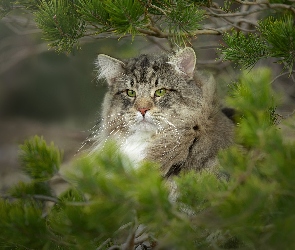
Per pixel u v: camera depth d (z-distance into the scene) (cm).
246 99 611
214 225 623
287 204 606
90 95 1584
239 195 601
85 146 1244
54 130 1727
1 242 743
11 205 730
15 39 1761
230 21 1127
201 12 932
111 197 589
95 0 906
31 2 1061
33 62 1852
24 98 1898
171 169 934
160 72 1030
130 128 1013
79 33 1016
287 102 1165
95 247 735
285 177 579
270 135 599
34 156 706
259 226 614
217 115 983
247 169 621
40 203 792
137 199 578
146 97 1016
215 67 1267
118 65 1069
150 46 1426
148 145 974
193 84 1015
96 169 615
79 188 631
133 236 682
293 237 591
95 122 1223
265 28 949
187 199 639
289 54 892
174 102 1002
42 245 696
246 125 600
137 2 884
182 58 1019
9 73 1891
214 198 620
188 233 633
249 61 926
